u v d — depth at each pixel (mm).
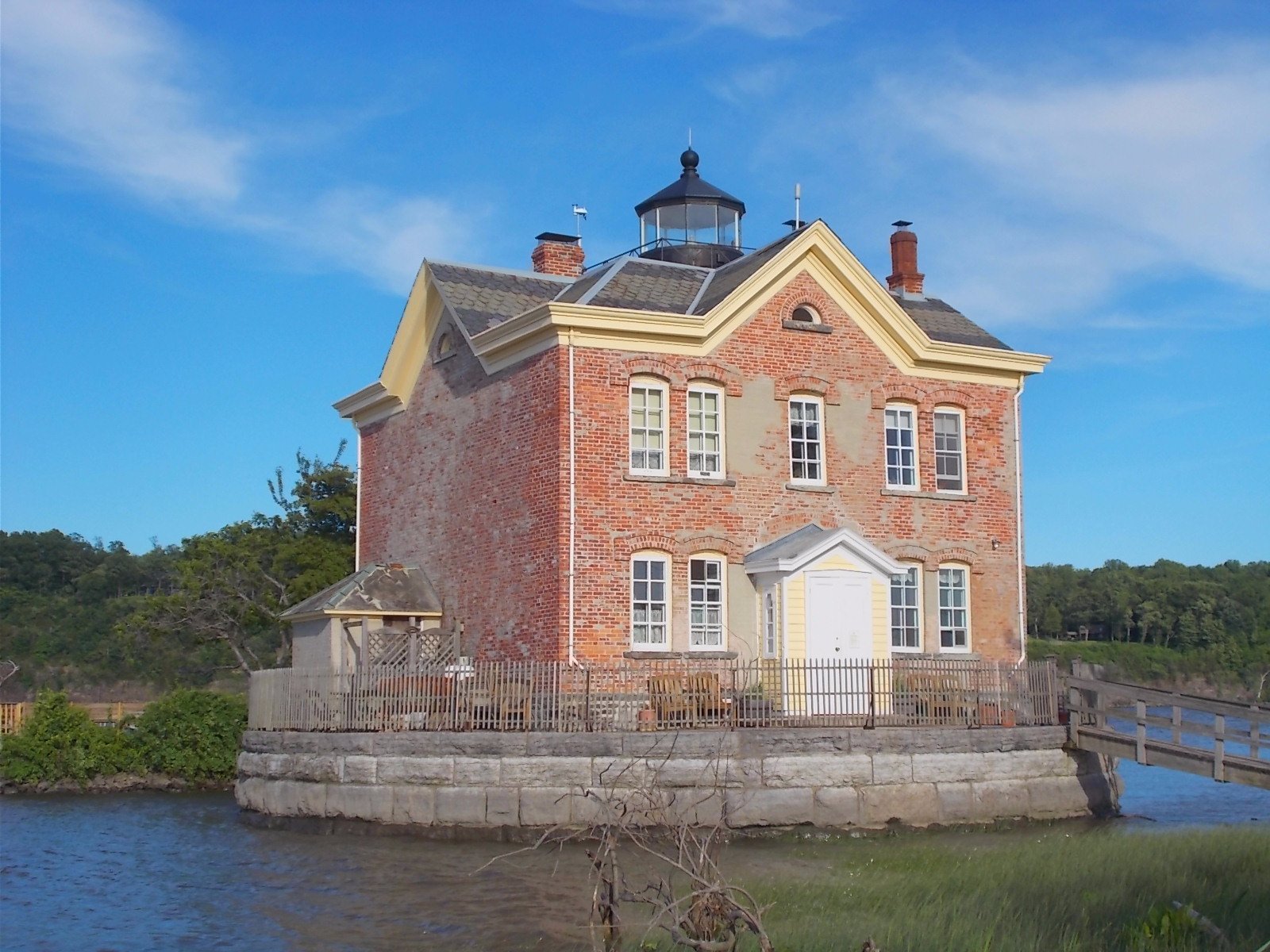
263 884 20000
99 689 71375
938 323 32875
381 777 23844
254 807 26547
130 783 35281
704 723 23500
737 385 28469
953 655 30359
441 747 23359
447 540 30891
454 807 23062
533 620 27125
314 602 31281
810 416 29500
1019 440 31969
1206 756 23234
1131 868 16750
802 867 19609
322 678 25703
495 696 23641
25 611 80438
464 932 16453
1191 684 86875
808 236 29047
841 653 27219
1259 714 22391
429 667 25047
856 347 30047
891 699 25281
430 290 32062
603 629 26516
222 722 35875
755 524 28266
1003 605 31172
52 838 25719
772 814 22859
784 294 29281
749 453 28438
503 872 20172
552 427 26922
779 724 23734
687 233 35562
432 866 20844
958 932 13742
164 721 35781
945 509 30703
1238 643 92750
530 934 16203
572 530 26484
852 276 29656
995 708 25625
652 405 27734
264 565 45625
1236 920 13961
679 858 12523
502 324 28141
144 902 19125
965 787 24281
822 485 29188
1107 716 25281
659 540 27219
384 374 33531
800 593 27156
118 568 88688
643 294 29344
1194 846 18250
